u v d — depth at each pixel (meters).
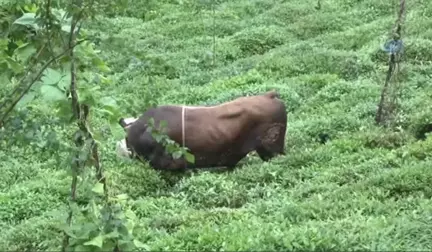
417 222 7.16
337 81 14.27
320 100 13.51
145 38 19.64
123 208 8.42
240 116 10.36
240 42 18.67
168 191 9.79
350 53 16.09
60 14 6.36
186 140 10.22
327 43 17.73
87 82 6.57
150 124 6.46
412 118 11.23
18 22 6.33
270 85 14.28
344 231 6.95
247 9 22.12
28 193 9.39
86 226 6.31
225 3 22.84
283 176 9.67
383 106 11.49
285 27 19.89
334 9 21.23
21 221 8.68
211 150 10.30
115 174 9.88
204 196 9.23
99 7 6.21
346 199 8.14
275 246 6.60
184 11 22.08
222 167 10.52
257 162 10.52
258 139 10.45
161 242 6.98
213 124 10.32
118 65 16.39
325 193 8.54
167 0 23.19
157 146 10.26
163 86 15.15
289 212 7.72
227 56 18.03
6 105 6.29
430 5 19.05
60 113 6.38
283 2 22.52
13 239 7.78
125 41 6.33
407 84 13.44
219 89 14.87
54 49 6.30
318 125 11.65
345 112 12.50
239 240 6.69
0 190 9.99
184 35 19.97
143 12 21.67
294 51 16.97
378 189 8.34
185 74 16.70
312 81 14.72
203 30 20.16
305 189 8.87
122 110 6.68
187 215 8.08
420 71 14.27
